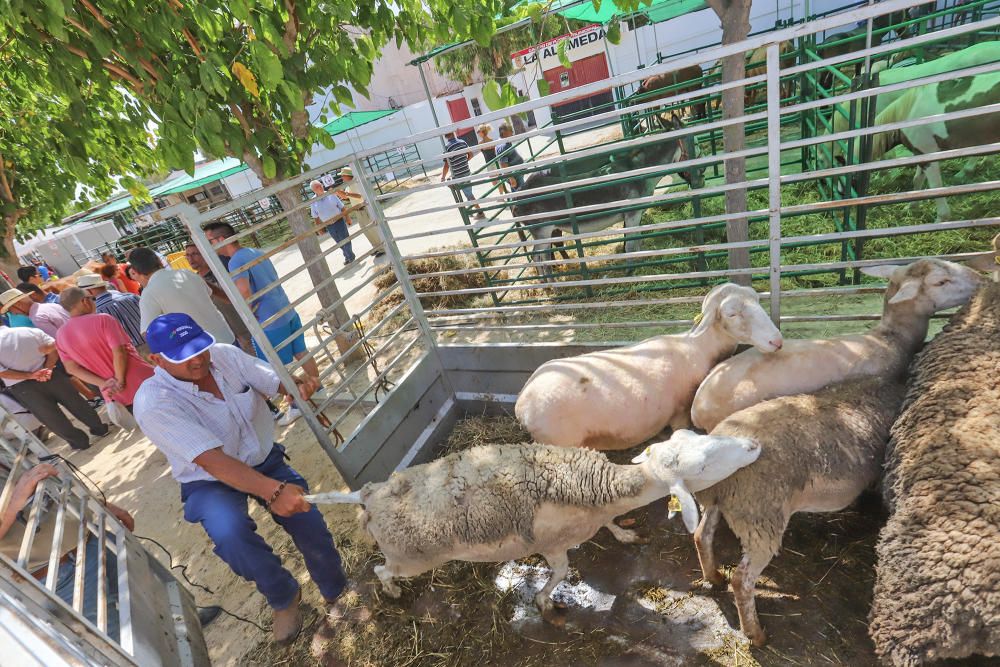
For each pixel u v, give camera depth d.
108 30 4.00
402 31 4.91
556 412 3.39
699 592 2.89
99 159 6.19
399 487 2.94
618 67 17.17
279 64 3.65
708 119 8.55
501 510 2.72
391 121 25.56
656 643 2.70
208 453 2.67
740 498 2.54
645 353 3.60
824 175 3.16
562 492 2.71
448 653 2.97
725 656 2.56
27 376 5.82
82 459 6.57
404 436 4.44
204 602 3.80
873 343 3.15
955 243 5.06
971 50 5.02
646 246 7.04
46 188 7.95
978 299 2.90
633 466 2.73
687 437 2.60
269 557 2.99
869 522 2.97
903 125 2.87
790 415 2.72
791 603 2.70
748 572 2.50
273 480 2.79
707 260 6.27
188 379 2.77
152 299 4.37
